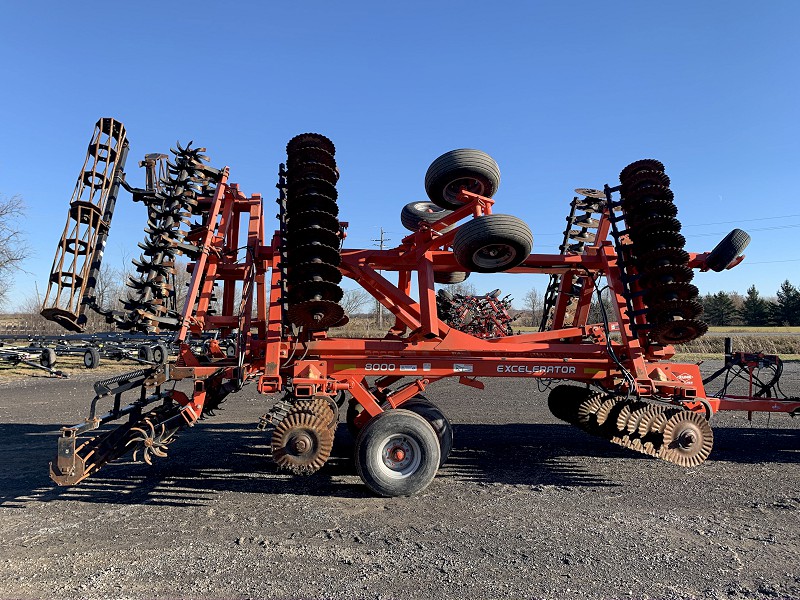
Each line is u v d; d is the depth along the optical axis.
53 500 5.36
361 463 5.45
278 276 6.12
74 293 5.94
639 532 4.46
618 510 5.04
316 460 5.46
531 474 6.30
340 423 9.53
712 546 4.17
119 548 4.15
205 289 6.79
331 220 5.77
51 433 8.79
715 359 28.06
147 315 7.62
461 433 8.65
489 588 3.48
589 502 5.28
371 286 6.84
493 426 9.27
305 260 5.68
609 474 6.31
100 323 29.47
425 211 8.05
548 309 9.04
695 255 7.02
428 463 5.48
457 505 5.19
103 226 6.35
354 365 6.09
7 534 4.45
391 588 3.48
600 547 4.14
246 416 10.34
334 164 6.10
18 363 20.33
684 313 5.93
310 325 5.81
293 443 5.44
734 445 7.88
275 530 4.53
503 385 16.05
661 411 5.98
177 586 3.51
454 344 6.24
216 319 6.84
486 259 5.94
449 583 3.55
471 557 3.96
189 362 6.26
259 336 6.96
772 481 6.02
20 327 34.38
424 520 4.77
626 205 6.50
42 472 6.41
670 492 5.61
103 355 19.78
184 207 8.13
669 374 6.45
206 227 7.25
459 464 6.75
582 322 7.72
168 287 8.11
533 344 6.32
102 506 5.18
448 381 16.95
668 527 4.59
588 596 3.38
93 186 6.30
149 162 8.02
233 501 5.34
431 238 6.58
